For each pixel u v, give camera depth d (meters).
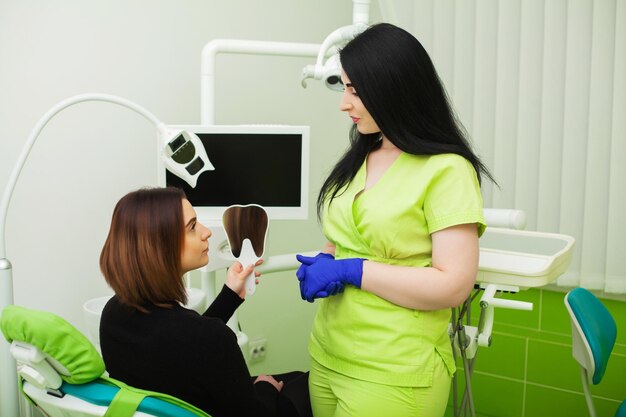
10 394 1.58
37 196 1.94
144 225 1.15
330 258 1.40
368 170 1.35
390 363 1.27
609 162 2.39
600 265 2.47
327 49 1.79
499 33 2.50
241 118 2.51
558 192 2.50
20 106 1.87
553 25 2.41
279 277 2.78
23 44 1.86
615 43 2.30
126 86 2.12
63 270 2.03
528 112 2.50
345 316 1.31
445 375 1.32
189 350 1.13
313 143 2.79
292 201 1.71
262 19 2.52
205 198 1.67
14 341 1.04
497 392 2.75
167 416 1.07
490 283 1.39
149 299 1.17
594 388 2.57
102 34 2.04
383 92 1.21
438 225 1.20
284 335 2.85
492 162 2.60
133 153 2.17
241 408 1.20
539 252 1.49
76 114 2.01
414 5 2.70
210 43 1.85
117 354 1.19
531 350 2.67
